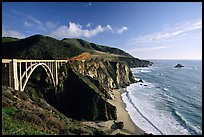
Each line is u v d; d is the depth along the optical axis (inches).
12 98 976.3
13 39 5147.6
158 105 2615.7
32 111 914.1
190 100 2974.9
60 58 3602.4
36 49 3715.6
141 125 1859.0
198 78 5620.1
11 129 591.5
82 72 3191.4
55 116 1042.1
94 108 2177.7
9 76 1537.9
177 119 2044.8
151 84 4589.1
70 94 2522.1
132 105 2576.3
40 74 2527.1
